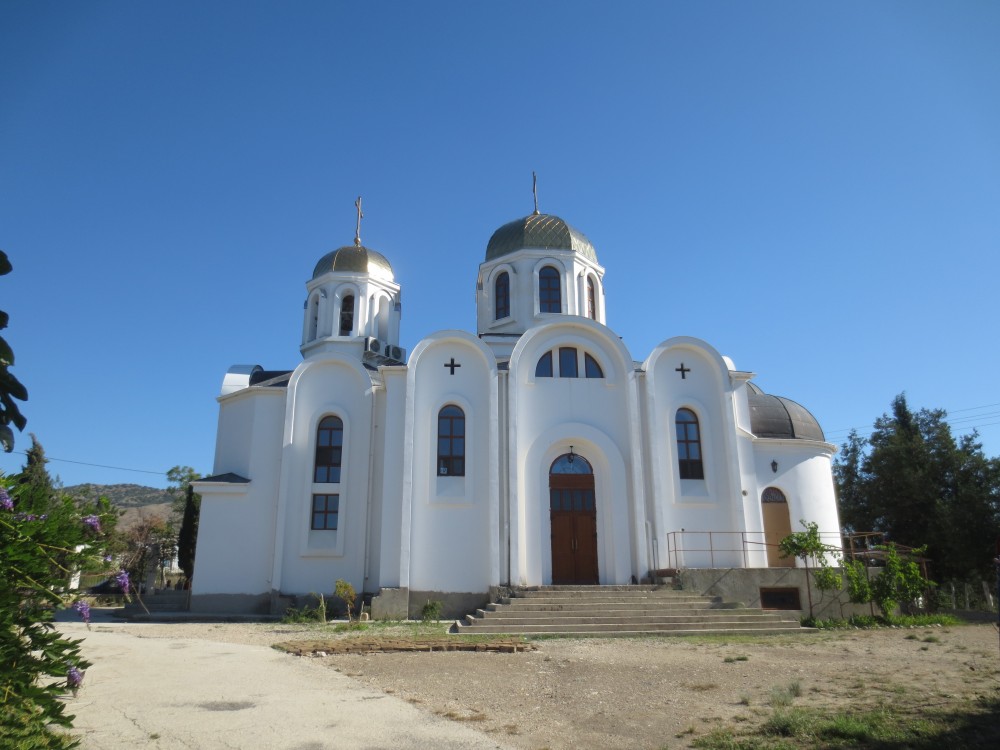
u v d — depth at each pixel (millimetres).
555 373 26531
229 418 28281
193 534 35500
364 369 27203
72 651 7633
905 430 38625
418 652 15156
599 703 10250
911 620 21891
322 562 25484
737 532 25438
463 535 24391
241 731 8445
